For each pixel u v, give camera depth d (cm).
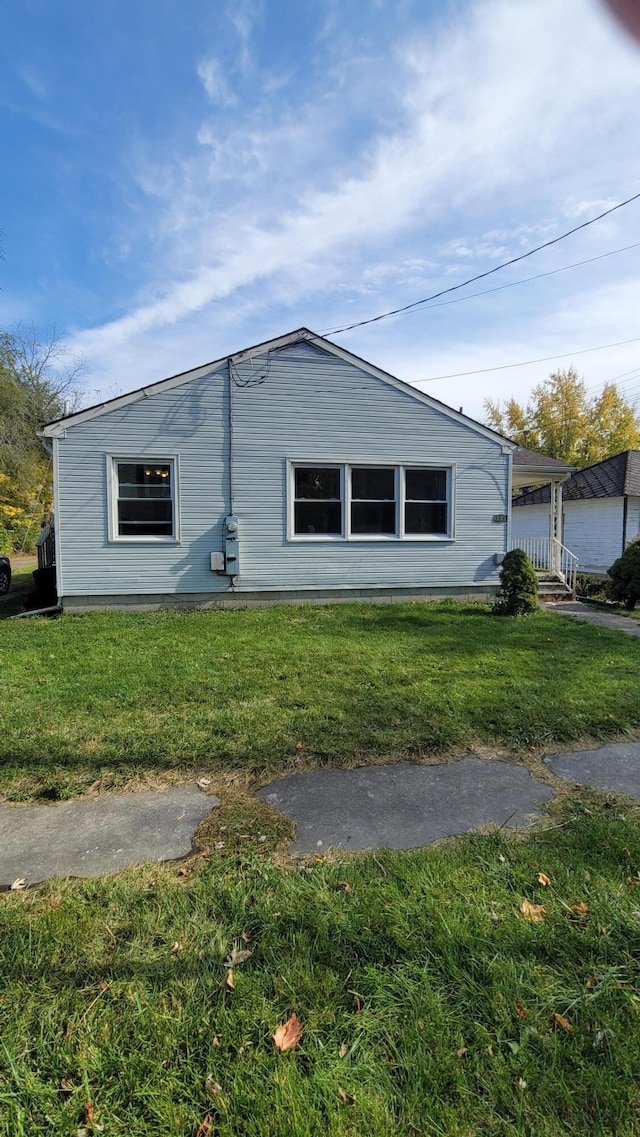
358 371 1015
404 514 1059
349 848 253
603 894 214
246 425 970
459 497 1084
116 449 920
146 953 185
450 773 333
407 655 617
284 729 392
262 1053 148
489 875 228
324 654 619
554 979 173
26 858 248
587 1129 128
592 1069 142
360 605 1006
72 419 900
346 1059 146
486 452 1094
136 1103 135
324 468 1020
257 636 723
